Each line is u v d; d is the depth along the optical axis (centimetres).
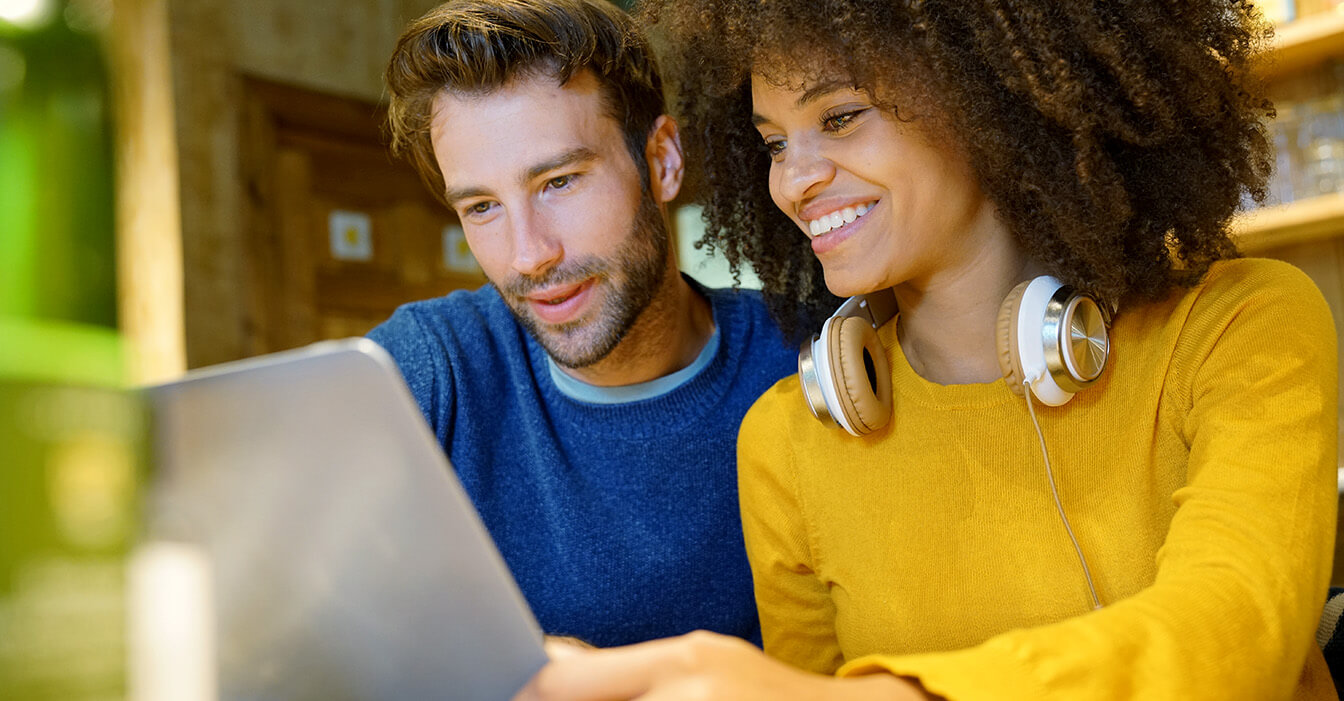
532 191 135
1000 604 95
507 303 143
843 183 96
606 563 145
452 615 52
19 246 39
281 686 53
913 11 92
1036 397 94
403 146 154
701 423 147
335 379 47
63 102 40
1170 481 91
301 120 363
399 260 382
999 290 102
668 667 49
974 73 94
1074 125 92
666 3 118
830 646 112
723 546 146
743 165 124
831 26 91
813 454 110
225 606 49
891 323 112
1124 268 94
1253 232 193
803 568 113
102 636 39
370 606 52
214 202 336
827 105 95
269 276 347
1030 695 52
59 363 39
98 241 41
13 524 37
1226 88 101
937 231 97
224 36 345
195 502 47
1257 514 70
